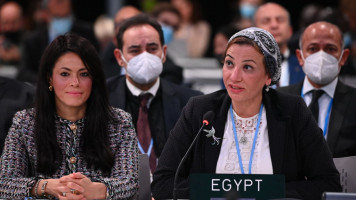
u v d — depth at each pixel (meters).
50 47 6.25
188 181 6.23
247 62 5.89
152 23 8.26
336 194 5.17
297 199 5.54
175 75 10.39
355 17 14.26
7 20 15.51
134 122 7.93
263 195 5.55
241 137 6.25
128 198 6.11
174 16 13.65
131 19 8.29
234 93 5.97
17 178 6.01
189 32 16.86
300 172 6.34
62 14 13.53
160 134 7.83
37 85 6.30
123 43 8.15
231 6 20.44
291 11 20.45
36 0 16.20
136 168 6.26
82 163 6.25
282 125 6.19
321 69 7.75
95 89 6.35
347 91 7.86
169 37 13.28
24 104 7.65
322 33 7.92
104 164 6.22
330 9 11.21
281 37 10.16
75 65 6.18
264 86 6.29
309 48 7.99
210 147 6.23
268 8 10.30
